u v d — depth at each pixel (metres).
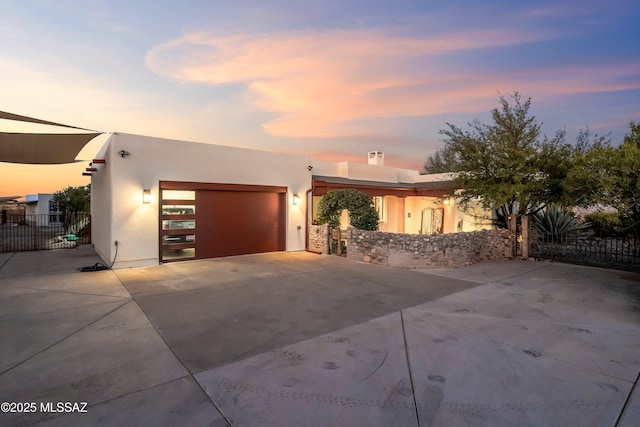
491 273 9.01
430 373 3.67
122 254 9.46
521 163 11.02
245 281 8.08
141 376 3.59
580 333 4.82
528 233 11.13
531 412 2.99
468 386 3.41
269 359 4.00
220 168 11.16
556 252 10.72
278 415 2.92
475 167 11.84
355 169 17.34
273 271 9.27
